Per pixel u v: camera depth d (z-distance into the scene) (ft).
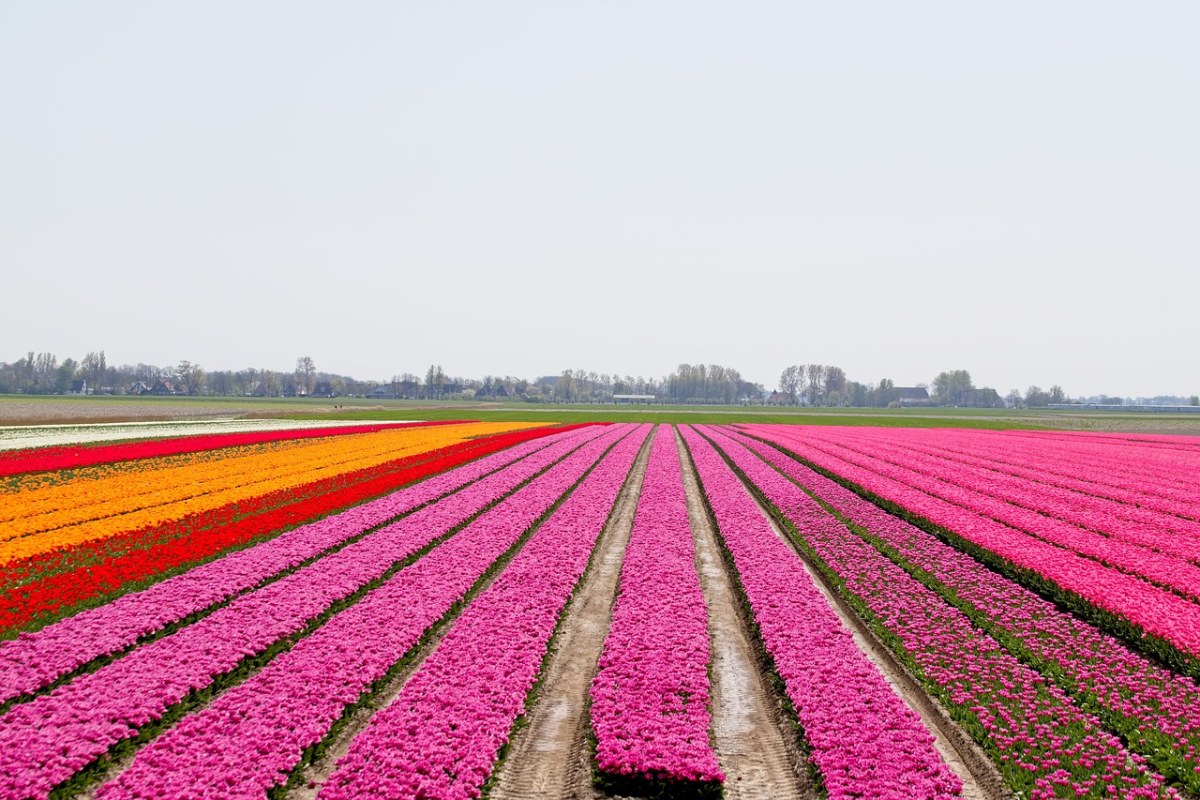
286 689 41.14
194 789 31.48
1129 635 49.16
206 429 217.36
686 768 34.19
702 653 47.91
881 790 32.24
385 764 33.99
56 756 33.63
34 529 77.36
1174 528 83.87
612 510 102.17
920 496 101.91
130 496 97.40
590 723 39.73
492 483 116.78
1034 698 41.55
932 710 41.81
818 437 233.76
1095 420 441.27
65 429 206.69
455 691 41.47
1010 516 88.28
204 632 48.91
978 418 465.06
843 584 63.87
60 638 46.52
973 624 54.54
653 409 617.62
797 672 44.55
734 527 86.07
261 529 76.13
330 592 57.88
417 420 317.01
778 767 36.47
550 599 58.18
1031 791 32.63
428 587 60.23
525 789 34.47
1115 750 35.91
